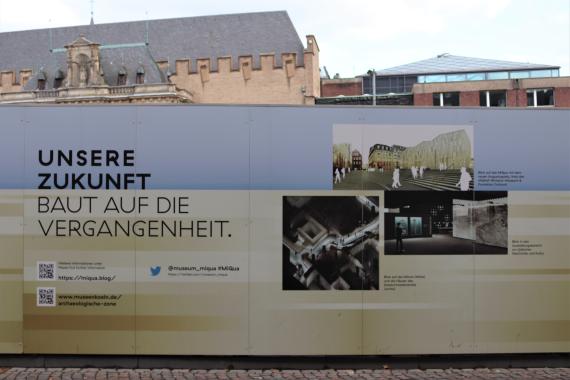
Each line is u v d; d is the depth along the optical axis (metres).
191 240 5.89
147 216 5.88
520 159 6.00
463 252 5.95
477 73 71.88
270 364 5.98
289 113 5.92
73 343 5.89
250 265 5.89
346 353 5.90
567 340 5.97
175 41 62.44
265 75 58.62
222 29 62.09
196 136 5.90
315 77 59.28
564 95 53.78
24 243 5.88
